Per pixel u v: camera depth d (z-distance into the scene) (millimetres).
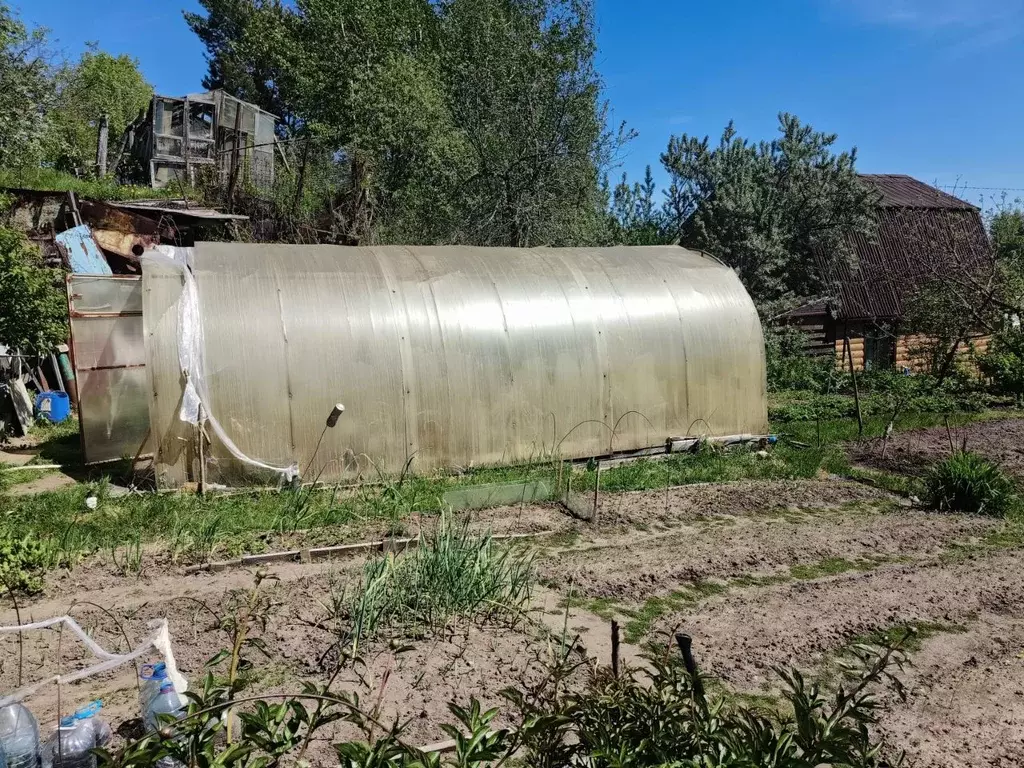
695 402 11305
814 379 19938
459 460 9719
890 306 23641
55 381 13969
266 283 9250
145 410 9844
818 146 24031
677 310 11344
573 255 11711
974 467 8859
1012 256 22047
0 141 18328
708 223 23297
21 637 4754
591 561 6660
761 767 2564
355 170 20172
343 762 2551
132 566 6277
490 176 20828
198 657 4656
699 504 8641
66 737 3381
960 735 3967
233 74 40844
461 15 24359
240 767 2596
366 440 9195
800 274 23688
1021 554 7133
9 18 17719
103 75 38781
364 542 6973
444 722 3924
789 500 8945
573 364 10414
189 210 18891
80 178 23359
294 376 8891
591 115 21203
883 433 12836
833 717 2777
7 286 10477
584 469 10180
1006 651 5023
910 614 5582
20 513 7535
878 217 24094
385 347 9383
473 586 5391
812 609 5625
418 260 10531
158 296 8641
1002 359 18062
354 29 26797
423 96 21641
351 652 4547
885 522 8141
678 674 3094
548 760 2721
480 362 9852
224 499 8273
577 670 4527
